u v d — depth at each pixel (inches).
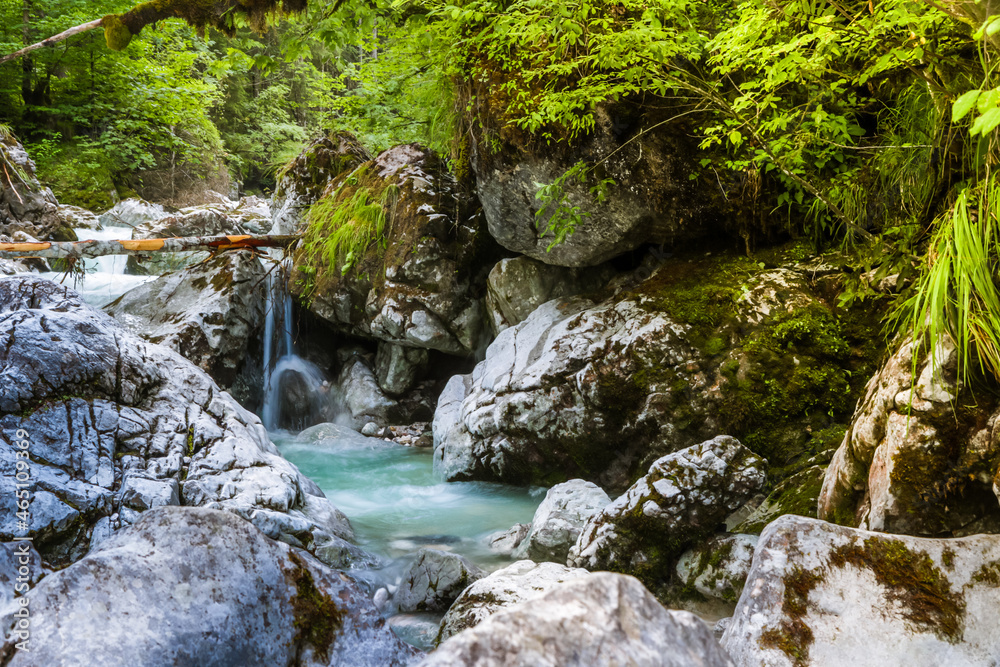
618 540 143.9
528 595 120.6
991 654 81.8
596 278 246.7
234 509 153.9
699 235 215.6
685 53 163.3
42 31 557.6
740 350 184.7
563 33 179.2
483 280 281.4
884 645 83.4
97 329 168.6
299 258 308.8
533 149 214.2
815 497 144.6
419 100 285.6
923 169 140.9
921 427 106.9
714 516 140.7
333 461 261.7
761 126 153.9
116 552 72.6
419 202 282.4
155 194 645.3
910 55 114.1
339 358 333.1
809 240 201.3
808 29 141.3
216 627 71.7
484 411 220.8
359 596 82.4
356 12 202.7
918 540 91.9
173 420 170.1
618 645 49.7
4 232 429.4
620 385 195.8
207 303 293.3
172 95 644.7
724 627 114.9
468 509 206.7
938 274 98.7
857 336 178.7
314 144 362.0
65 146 593.6
